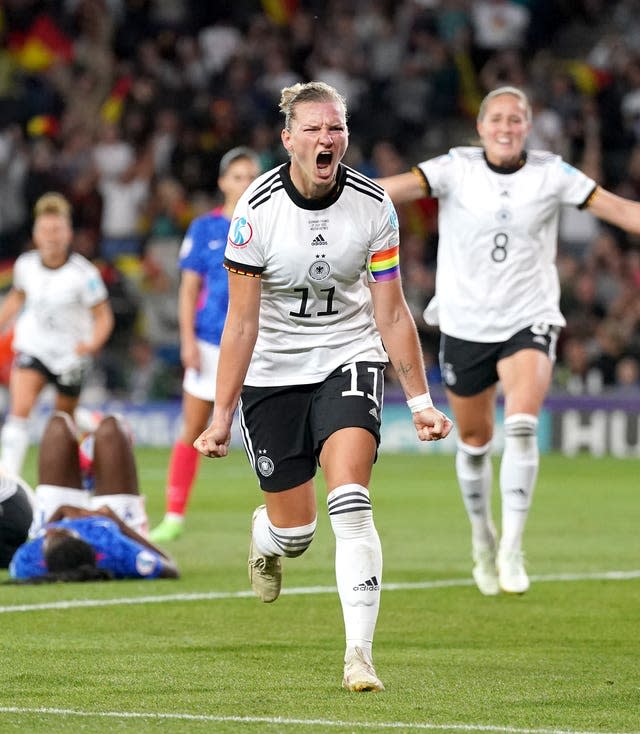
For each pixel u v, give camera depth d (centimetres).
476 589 2323
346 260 1545
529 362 2239
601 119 6944
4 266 6519
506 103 2278
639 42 7569
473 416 2303
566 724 1320
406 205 6625
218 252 2980
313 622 1962
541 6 7581
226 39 7338
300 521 1645
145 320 6300
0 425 5716
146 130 6850
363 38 7200
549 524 3378
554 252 2336
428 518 3484
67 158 6769
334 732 1273
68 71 7212
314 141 1469
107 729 1282
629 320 5800
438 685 1516
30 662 1636
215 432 1530
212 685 1508
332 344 1592
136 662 1644
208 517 3497
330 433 1544
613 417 5672
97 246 6519
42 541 2309
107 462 2444
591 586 2359
